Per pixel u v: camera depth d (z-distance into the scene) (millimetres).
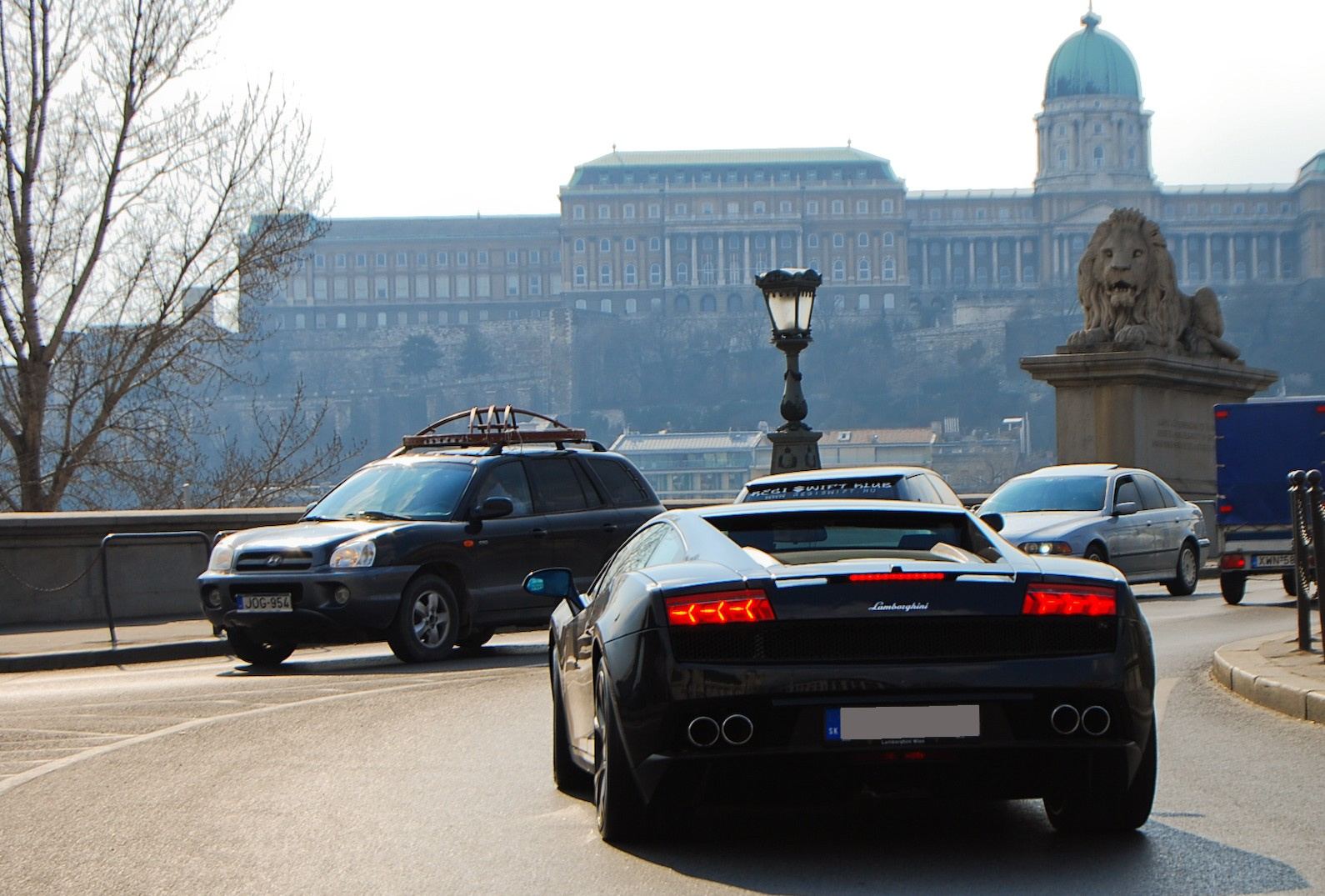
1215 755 11727
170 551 28234
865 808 9828
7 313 39156
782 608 7750
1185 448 43438
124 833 9508
